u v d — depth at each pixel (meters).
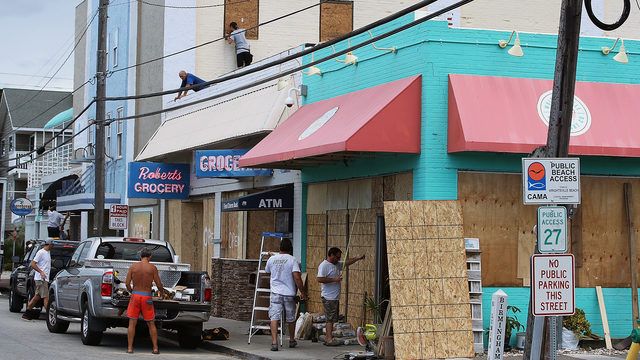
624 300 17.83
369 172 18.84
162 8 33.19
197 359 16.94
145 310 17.45
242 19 33.50
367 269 18.97
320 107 20.61
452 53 17.25
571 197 11.95
